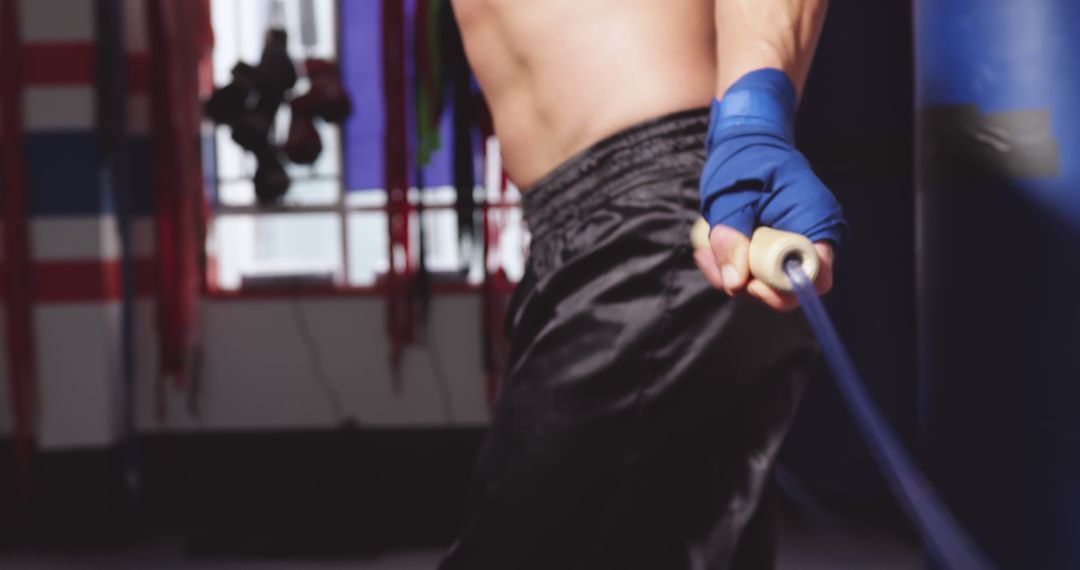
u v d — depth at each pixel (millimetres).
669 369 2248
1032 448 2627
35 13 7098
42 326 7164
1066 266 2604
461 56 6875
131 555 6891
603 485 2271
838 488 6441
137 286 7609
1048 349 2611
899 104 6352
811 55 2078
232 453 7641
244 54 7828
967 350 2686
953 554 1377
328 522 6727
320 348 7633
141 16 7566
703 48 2344
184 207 7387
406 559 6520
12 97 7055
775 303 1857
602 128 2326
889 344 6332
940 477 2727
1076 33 2596
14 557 6988
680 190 2277
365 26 7676
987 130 2662
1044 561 2623
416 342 7574
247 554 6629
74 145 7137
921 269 2764
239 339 7641
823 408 6355
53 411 7152
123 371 7387
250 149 7023
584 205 2318
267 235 7984
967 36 2684
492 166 7457
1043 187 2619
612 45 2340
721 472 2279
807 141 6488
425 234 7336
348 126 7758
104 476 7141
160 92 7375
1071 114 2604
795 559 6391
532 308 2316
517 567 2281
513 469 2275
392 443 7609
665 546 2279
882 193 6352
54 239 7152
